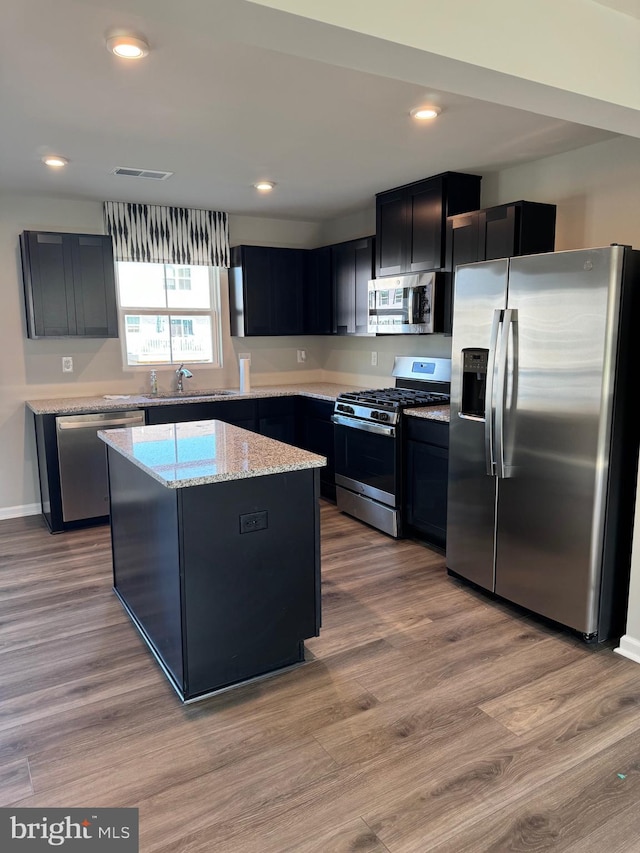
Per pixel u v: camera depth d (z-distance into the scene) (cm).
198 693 224
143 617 267
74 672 242
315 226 566
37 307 417
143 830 165
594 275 237
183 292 516
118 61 218
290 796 177
